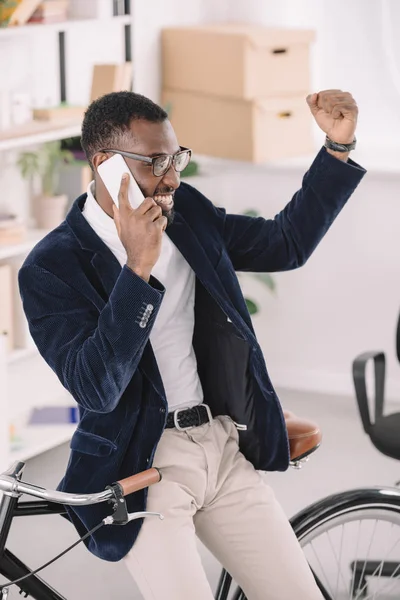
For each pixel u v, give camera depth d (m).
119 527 2.19
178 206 2.39
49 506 2.27
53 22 4.35
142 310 1.99
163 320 2.28
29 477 4.39
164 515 2.22
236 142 5.27
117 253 2.23
